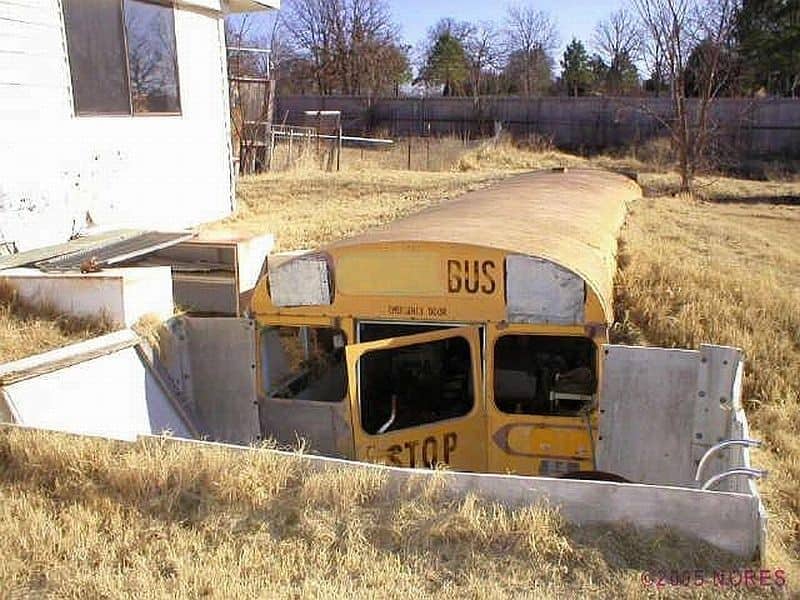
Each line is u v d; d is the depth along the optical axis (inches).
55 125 422.0
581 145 1598.2
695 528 177.9
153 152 506.9
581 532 180.7
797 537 202.7
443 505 191.0
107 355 280.1
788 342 350.3
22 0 396.5
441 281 256.7
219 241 415.8
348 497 193.6
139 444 219.0
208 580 169.8
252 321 291.0
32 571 178.2
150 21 498.9
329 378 318.0
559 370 264.2
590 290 246.7
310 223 631.2
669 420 250.7
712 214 756.0
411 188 912.3
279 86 2694.4
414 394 273.6
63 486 206.5
